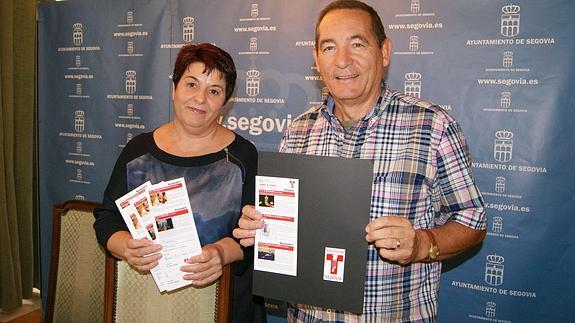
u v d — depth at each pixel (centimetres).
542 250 192
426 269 131
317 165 119
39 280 305
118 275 153
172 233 137
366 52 125
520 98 192
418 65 205
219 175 151
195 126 148
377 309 127
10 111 269
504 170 196
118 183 154
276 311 238
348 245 118
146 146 155
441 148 124
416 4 204
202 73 145
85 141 280
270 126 235
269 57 232
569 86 185
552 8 186
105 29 269
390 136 129
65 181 288
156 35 257
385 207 127
